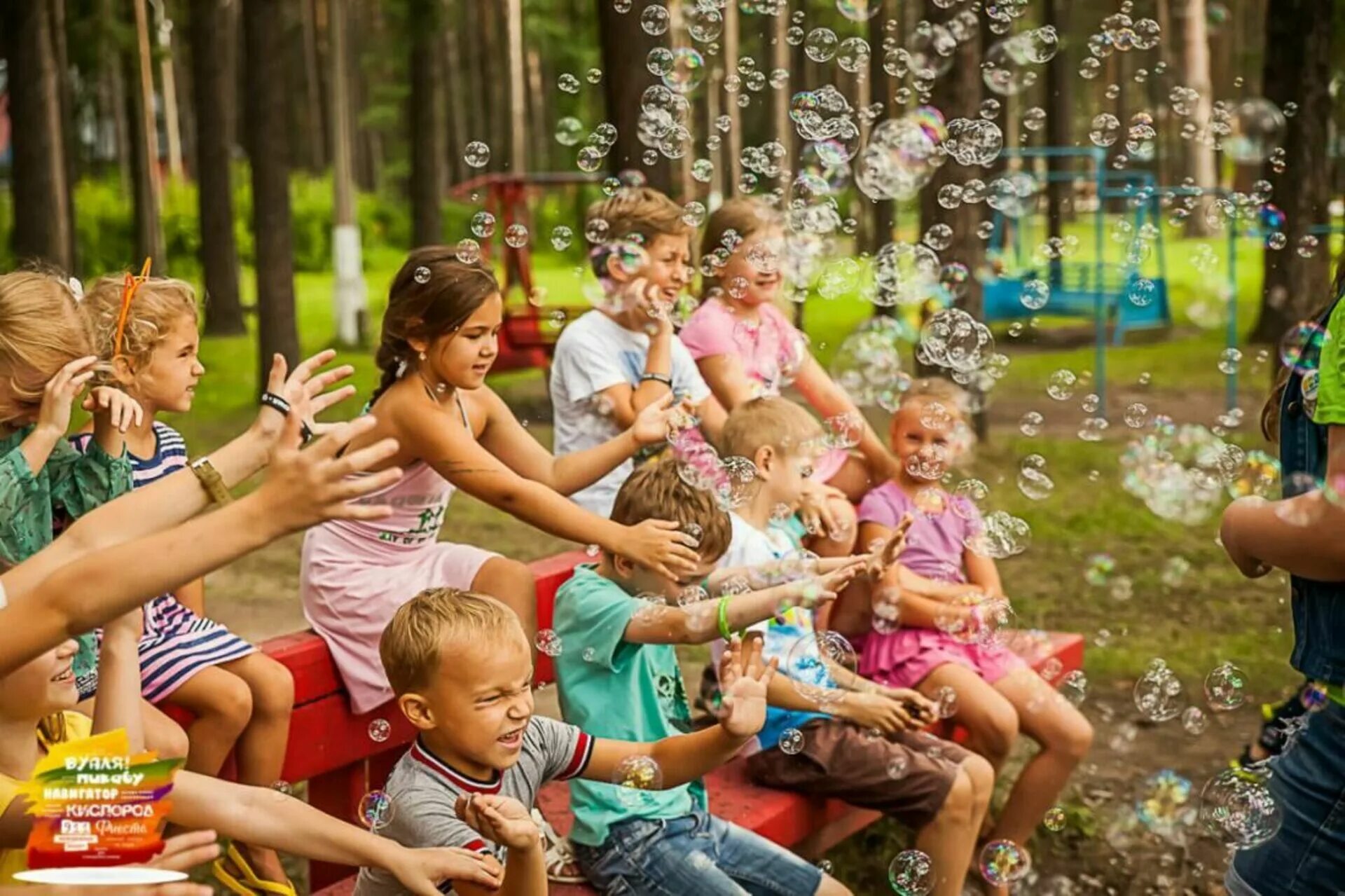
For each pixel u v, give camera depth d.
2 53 10.94
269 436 1.85
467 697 1.99
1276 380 2.30
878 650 3.23
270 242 11.24
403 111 31.19
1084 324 15.00
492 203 11.66
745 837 2.55
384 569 2.70
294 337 11.41
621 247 3.35
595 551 2.62
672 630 2.41
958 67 7.77
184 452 2.61
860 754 2.81
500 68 28.23
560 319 3.65
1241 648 5.14
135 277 2.54
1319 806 2.01
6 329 1.98
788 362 3.85
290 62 28.98
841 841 3.22
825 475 3.64
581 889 2.45
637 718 2.48
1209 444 3.57
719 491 2.71
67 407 1.99
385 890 2.02
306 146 34.34
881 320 5.01
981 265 8.33
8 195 21.72
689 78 4.73
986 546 3.33
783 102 11.93
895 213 10.29
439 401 2.66
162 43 19.23
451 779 2.05
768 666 2.17
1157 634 5.32
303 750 2.63
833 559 2.63
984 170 10.08
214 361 13.56
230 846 2.51
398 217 27.81
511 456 2.95
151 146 17.50
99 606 1.40
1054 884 3.38
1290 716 3.40
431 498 2.72
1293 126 9.90
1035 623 5.43
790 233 4.69
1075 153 10.92
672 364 3.48
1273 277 11.64
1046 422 9.73
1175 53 18.59
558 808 2.81
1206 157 18.47
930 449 3.23
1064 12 16.78
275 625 5.52
